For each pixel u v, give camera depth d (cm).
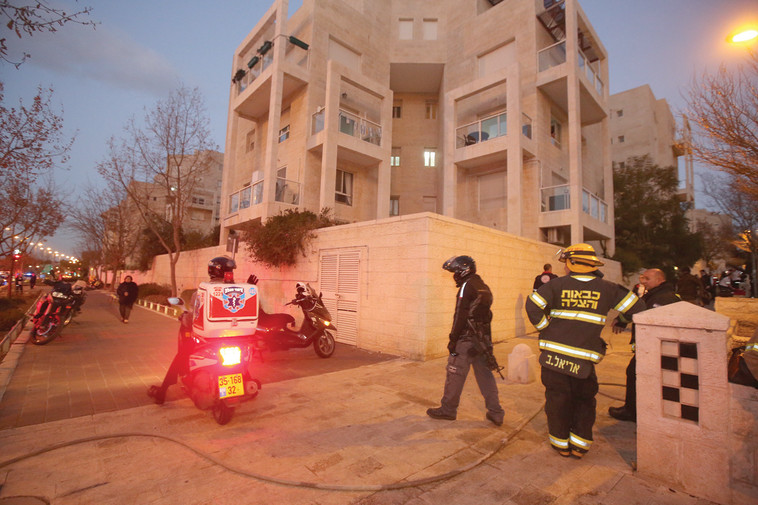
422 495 265
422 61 2045
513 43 1784
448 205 1644
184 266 2281
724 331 260
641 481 285
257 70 1942
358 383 550
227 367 372
